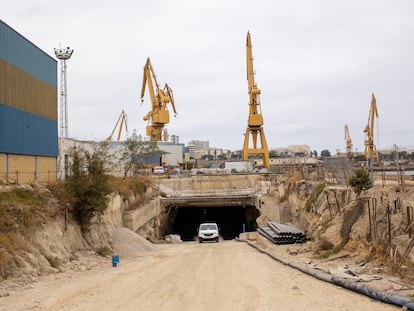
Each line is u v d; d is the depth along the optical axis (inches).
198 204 2113.7
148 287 584.1
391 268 611.5
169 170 3189.0
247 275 700.7
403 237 603.8
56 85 1277.1
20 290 558.3
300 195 1395.2
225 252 1139.3
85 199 959.0
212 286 593.3
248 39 3166.8
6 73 944.9
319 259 824.3
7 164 951.0
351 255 772.0
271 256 983.0
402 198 676.1
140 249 1185.4
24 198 825.5
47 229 790.5
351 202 858.8
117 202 1378.0
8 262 607.2
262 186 2257.6
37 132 1119.6
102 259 919.7
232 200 2037.4
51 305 474.9
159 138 3683.6
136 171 2234.3
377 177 1040.8
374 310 440.5
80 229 959.0
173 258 995.9
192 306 470.3
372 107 3152.1
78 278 669.3
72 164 1032.8
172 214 2297.0
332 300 491.2
